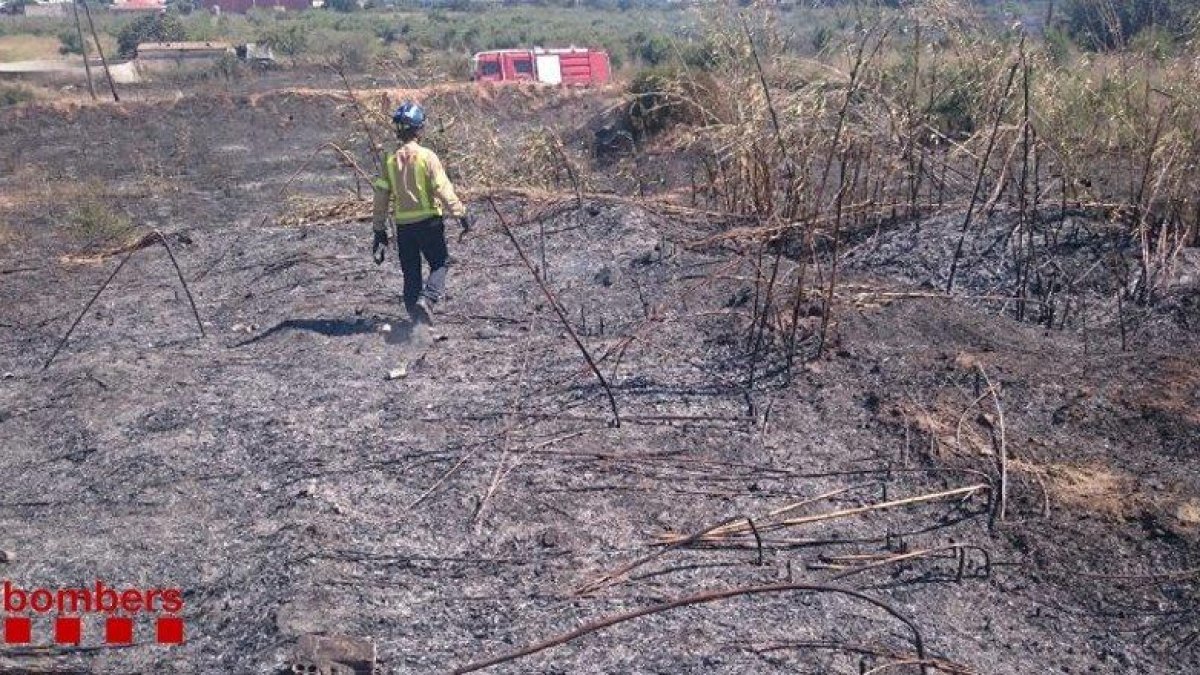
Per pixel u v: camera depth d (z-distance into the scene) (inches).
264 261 398.9
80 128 1037.2
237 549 205.3
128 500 225.9
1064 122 369.4
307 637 169.9
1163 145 349.4
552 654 172.1
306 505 217.2
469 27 2110.0
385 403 264.5
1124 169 378.6
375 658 168.6
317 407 264.1
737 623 179.3
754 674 166.7
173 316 348.8
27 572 201.8
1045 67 379.9
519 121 1085.1
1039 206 363.3
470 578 193.5
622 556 198.7
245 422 257.4
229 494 225.8
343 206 474.6
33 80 1401.3
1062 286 323.6
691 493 219.0
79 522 219.0
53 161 870.4
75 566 202.8
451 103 804.6
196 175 770.2
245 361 299.3
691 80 440.1
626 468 228.1
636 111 634.8
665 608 168.7
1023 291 319.0
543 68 1243.8
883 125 374.0
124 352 314.7
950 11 374.6
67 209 611.5
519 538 205.0
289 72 1449.3
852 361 273.0
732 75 389.7
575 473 226.4
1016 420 243.1
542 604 185.2
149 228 549.0
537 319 317.7
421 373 282.5
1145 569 195.5
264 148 917.2
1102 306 313.9
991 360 271.0
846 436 239.5
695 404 255.8
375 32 2096.5
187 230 453.7
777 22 386.3
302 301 348.5
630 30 2003.0
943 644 176.2
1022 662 173.6
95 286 394.0
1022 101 372.2
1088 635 180.9
